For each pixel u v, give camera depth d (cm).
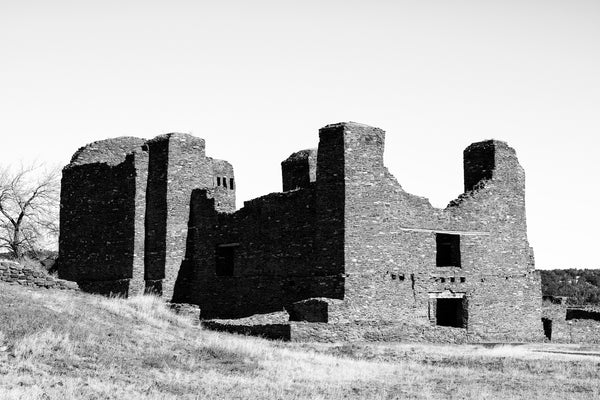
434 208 4394
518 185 4766
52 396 1900
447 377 2631
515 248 4688
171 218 4644
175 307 4112
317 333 3759
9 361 2220
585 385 2516
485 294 4506
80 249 4975
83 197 5019
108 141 5228
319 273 4125
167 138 4694
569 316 5394
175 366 2469
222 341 2981
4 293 2875
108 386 2078
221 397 2067
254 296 4416
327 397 2139
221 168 5275
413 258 4266
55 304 2900
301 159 4909
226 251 4719
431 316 4303
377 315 4066
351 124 4172
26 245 5734
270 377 2423
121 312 3128
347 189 4097
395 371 2714
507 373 2780
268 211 4428
